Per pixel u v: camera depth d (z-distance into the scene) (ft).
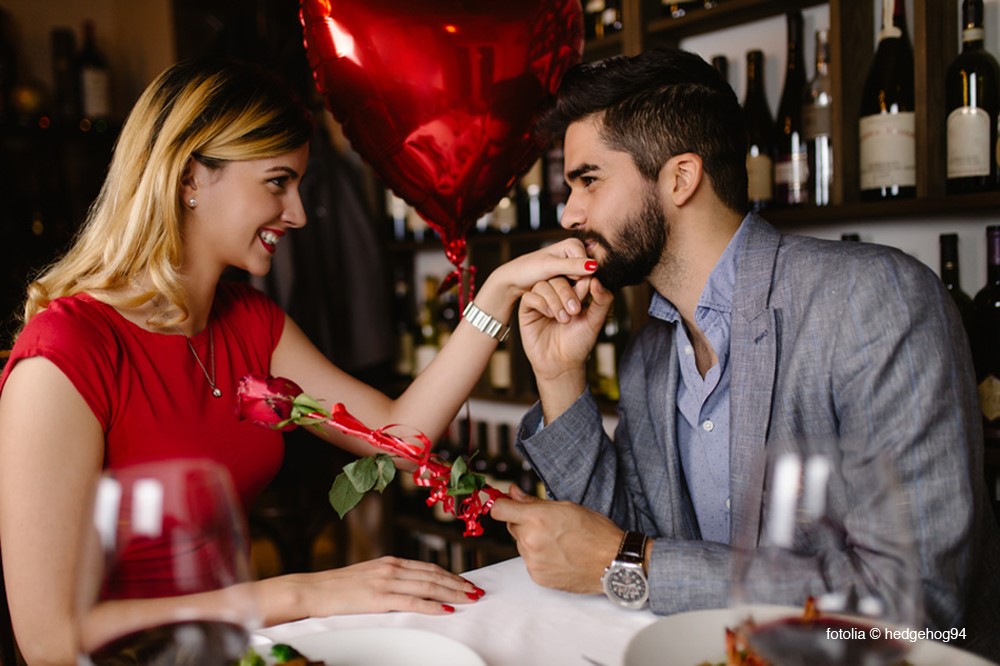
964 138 4.71
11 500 2.87
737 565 1.70
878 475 1.61
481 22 3.37
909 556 1.59
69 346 3.15
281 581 2.80
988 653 3.08
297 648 2.23
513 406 8.43
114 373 3.34
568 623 2.57
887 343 2.86
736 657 1.68
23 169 9.64
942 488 2.64
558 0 3.57
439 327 8.70
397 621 2.60
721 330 3.49
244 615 1.61
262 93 3.67
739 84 6.33
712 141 3.43
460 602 2.75
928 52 4.78
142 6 9.96
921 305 2.92
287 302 8.25
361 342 8.70
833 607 1.59
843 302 3.03
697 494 3.69
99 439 3.19
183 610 1.56
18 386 3.07
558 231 6.94
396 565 2.91
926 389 2.77
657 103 3.40
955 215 5.36
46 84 10.11
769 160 5.74
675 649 2.07
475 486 2.73
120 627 1.53
